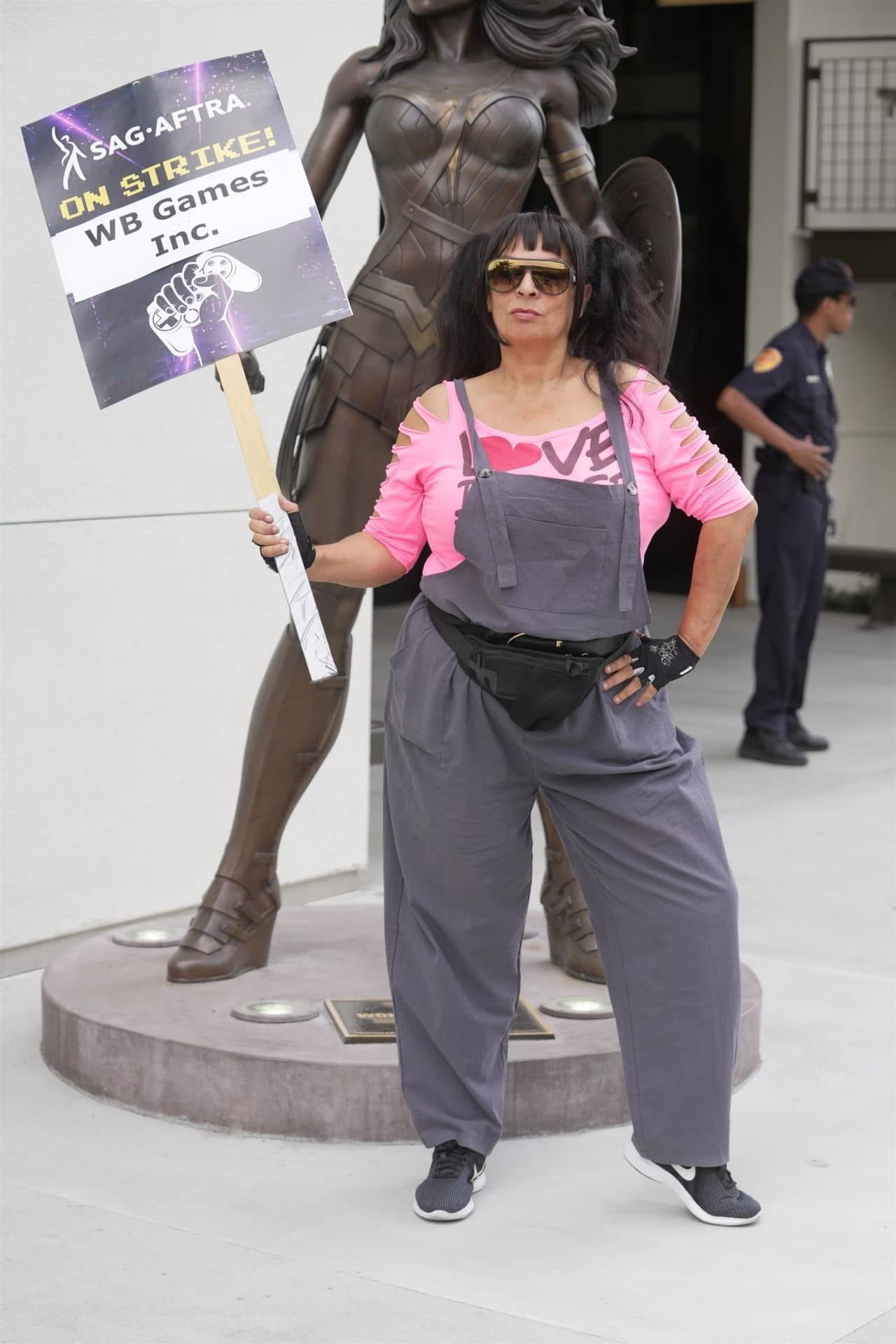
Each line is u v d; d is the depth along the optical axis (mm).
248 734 4527
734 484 3305
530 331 3248
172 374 3465
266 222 3514
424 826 3416
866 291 13516
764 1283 3238
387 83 4266
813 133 12766
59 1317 3086
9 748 5062
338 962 4621
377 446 4309
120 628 5297
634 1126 3506
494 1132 3580
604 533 3238
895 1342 3014
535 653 3248
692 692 9953
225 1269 3279
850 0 12883
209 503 5492
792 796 7543
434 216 4184
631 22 13336
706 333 13398
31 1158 3793
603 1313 3111
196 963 4426
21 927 5133
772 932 5641
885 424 13938
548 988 4402
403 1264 3307
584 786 3334
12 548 5020
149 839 5441
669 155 13383
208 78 3543
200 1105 3959
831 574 13641
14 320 4957
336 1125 3885
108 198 3512
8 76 4871
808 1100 4191
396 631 12141
